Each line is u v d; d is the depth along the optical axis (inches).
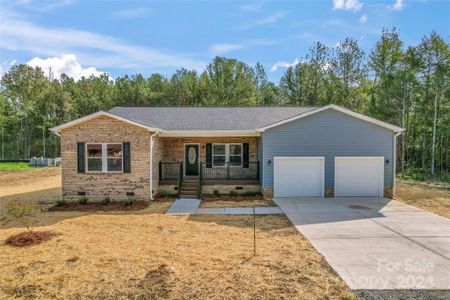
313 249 316.2
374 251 309.9
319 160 647.1
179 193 647.8
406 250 313.1
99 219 461.7
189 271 256.2
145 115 775.1
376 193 653.9
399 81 1127.6
